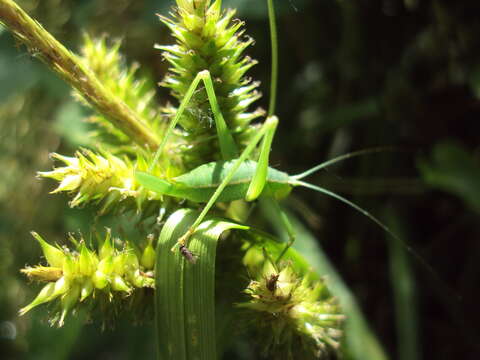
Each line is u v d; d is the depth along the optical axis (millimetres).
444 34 133
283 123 163
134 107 88
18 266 159
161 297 70
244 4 140
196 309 70
